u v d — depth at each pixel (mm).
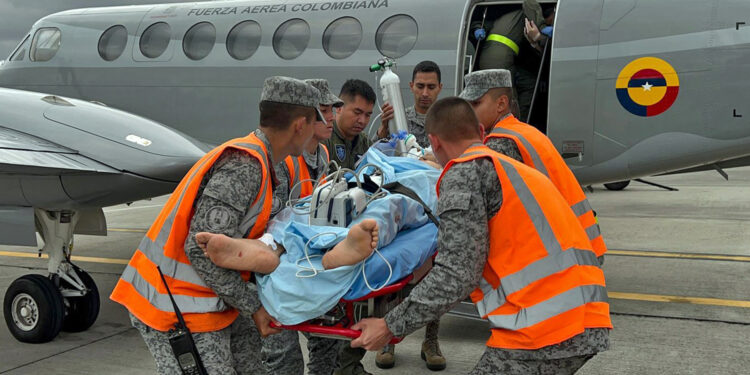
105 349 4379
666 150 5527
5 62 8922
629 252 7422
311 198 2371
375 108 6656
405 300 1974
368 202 2184
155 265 2047
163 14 7895
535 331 1888
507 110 2895
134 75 7816
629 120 5613
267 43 7168
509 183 1966
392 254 2070
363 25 6805
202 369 2033
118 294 2115
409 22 6633
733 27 5246
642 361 3908
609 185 14406
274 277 2004
